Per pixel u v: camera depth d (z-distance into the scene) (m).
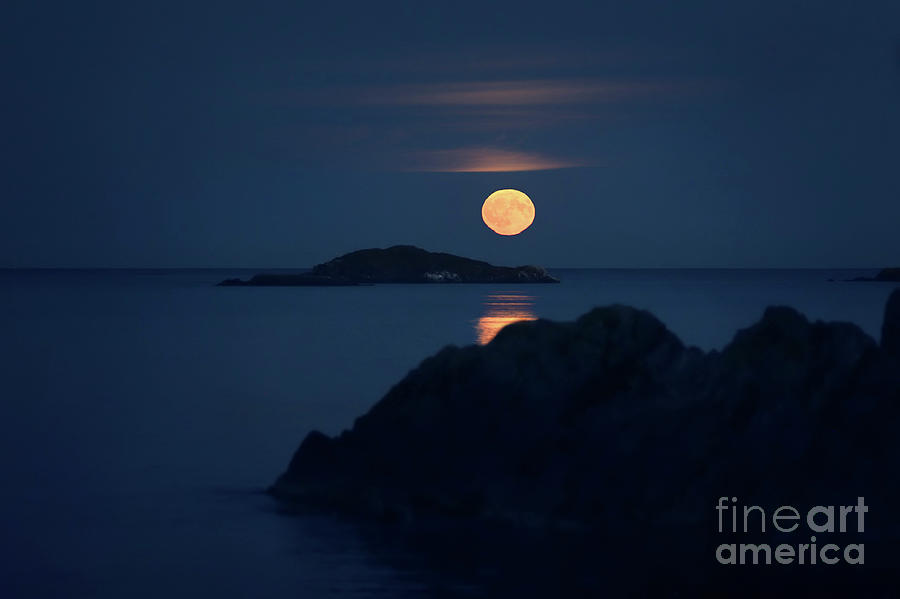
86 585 60.84
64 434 107.12
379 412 79.12
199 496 79.81
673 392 73.69
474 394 75.75
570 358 75.75
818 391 74.50
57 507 76.69
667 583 61.47
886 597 59.84
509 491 72.25
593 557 65.12
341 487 76.81
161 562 64.69
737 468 71.69
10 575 62.38
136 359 194.12
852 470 72.12
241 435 106.81
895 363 75.06
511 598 59.12
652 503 70.56
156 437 105.38
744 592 59.78
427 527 70.75
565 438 73.00
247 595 59.38
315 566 63.94
